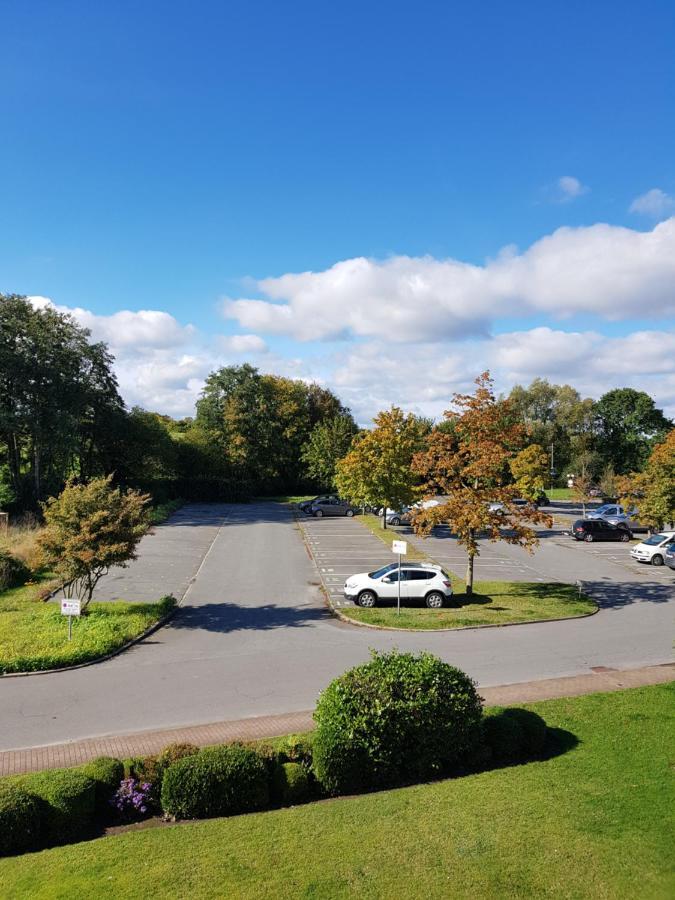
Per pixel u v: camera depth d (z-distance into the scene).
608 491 67.94
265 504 62.81
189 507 58.06
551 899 6.61
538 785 9.19
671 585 27.12
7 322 44.12
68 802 8.17
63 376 45.94
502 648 17.52
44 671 15.70
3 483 45.97
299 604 23.02
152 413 61.22
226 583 26.38
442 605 22.55
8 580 24.31
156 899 6.61
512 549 36.44
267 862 7.29
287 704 13.39
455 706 9.84
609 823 8.06
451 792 9.02
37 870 7.23
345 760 9.17
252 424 67.06
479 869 7.10
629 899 6.62
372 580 22.69
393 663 10.23
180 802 8.58
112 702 13.61
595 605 22.83
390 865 7.20
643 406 81.19
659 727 11.49
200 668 15.90
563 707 12.68
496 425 23.61
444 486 23.83
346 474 43.84
